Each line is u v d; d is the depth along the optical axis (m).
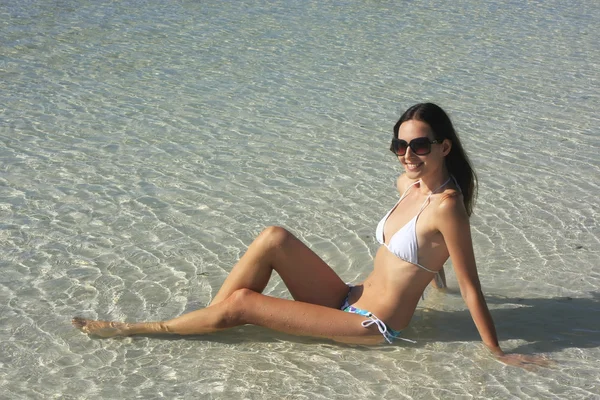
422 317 4.31
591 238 5.23
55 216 5.55
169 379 3.72
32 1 12.33
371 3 12.90
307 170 6.46
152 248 5.13
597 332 4.12
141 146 6.93
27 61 9.35
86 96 8.22
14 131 7.16
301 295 4.08
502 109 7.96
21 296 4.50
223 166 6.52
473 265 3.77
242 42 10.46
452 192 3.73
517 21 11.79
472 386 3.64
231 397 3.57
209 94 8.40
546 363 3.82
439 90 8.60
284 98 8.32
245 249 5.12
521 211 5.67
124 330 4.07
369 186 6.14
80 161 6.55
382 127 7.49
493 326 3.85
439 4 12.91
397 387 3.64
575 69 9.37
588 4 12.95
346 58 9.82
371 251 5.11
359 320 3.90
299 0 12.97
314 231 5.40
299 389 3.63
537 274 4.78
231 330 4.16
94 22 11.25
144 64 9.41
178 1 12.68
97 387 3.65
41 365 3.83
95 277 4.74
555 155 6.73
